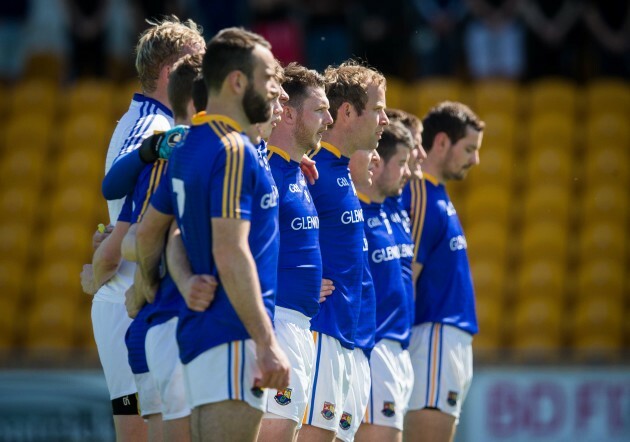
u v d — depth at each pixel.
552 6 43.56
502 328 39.53
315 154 17.95
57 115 45.91
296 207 16.33
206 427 12.93
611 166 43.47
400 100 43.03
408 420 22.25
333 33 42.31
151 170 14.67
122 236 15.24
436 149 22.56
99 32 44.75
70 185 43.53
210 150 12.86
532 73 45.12
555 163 43.47
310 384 16.61
